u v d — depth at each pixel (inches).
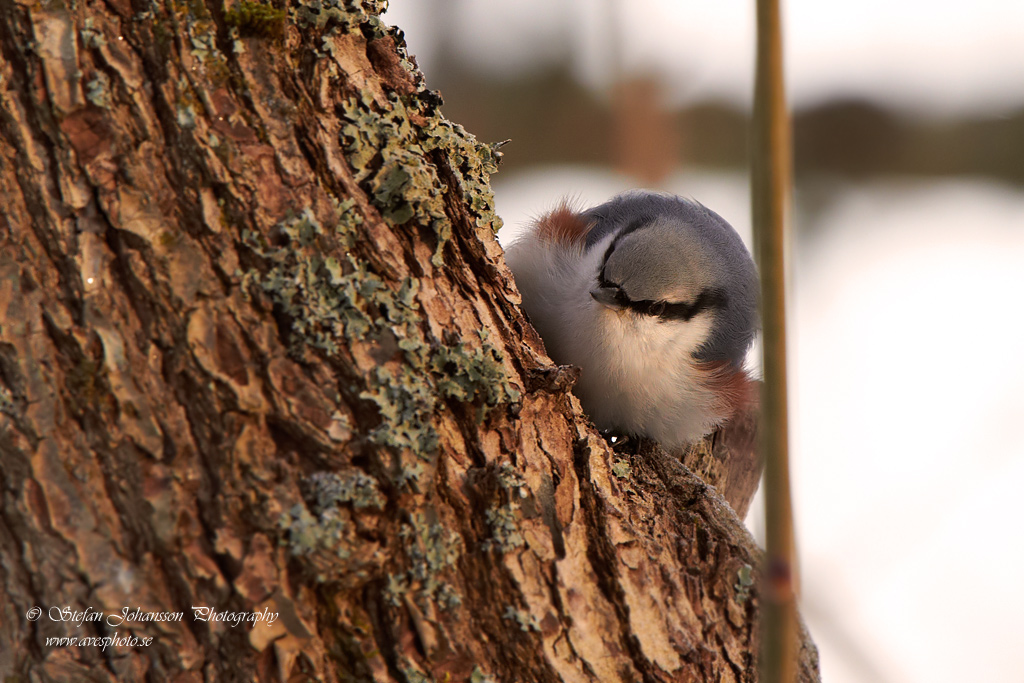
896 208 395.2
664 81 336.2
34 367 131.0
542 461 156.8
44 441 130.3
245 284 137.3
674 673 154.0
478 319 156.2
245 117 141.1
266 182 140.8
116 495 130.9
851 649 182.9
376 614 138.0
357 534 134.8
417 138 157.5
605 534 157.1
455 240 158.9
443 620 140.3
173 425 132.7
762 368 102.1
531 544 148.0
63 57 133.1
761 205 101.0
